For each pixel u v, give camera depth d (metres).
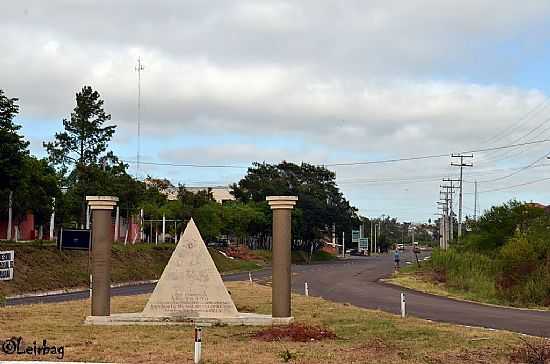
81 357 13.52
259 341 16.11
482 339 16.84
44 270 43.50
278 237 19.89
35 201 53.06
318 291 38.34
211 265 20.17
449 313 26.19
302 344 15.62
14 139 40.19
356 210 121.38
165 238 78.50
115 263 53.69
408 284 45.75
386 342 16.09
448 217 101.94
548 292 32.50
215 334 17.38
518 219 55.44
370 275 56.31
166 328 18.56
